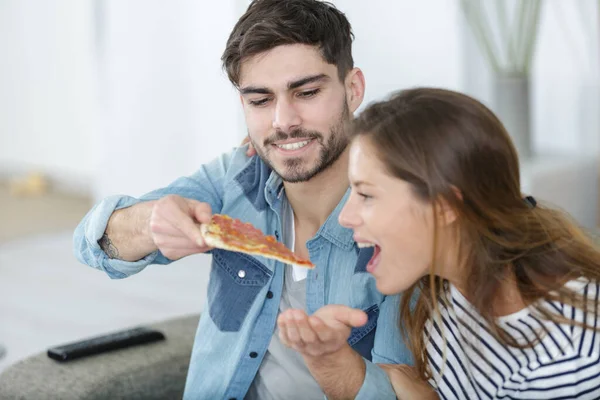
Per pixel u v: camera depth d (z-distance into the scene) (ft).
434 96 4.49
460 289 4.84
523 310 4.62
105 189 17.43
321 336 4.57
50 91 21.53
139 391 6.23
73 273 15.14
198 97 16.03
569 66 14.23
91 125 20.77
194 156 16.28
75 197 21.44
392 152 4.39
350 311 4.56
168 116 16.38
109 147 17.19
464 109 4.42
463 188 4.39
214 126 15.92
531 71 12.96
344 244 5.67
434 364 5.15
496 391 4.75
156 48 16.26
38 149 22.20
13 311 13.21
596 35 13.97
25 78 22.03
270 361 5.88
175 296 13.58
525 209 4.60
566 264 4.58
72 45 20.75
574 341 4.44
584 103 14.21
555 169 13.23
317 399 5.77
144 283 14.29
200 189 6.17
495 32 13.14
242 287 5.90
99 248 5.74
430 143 4.36
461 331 4.94
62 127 21.49
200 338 6.02
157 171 16.65
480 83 14.39
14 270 15.39
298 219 5.93
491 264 4.52
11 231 18.47
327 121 5.45
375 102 4.65
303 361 5.78
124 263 5.75
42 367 6.24
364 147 4.50
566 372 4.44
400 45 14.74
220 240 5.02
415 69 14.75
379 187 4.47
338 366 4.90
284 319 4.54
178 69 16.15
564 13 14.11
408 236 4.49
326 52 5.38
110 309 13.14
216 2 15.44
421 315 5.17
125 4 16.44
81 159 21.26
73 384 5.99
